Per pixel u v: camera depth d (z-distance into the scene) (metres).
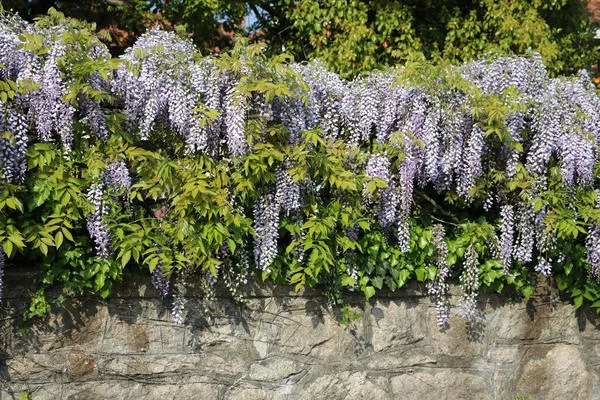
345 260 4.32
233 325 4.22
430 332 4.61
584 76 4.96
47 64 3.69
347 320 4.40
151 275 4.02
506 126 4.37
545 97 4.52
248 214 4.20
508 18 7.45
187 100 3.90
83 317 3.94
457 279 4.67
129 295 4.02
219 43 8.36
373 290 4.39
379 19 7.47
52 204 3.70
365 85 4.46
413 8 7.76
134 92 3.93
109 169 3.79
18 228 3.65
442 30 8.06
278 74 4.06
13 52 3.69
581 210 4.59
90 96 3.80
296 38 8.16
